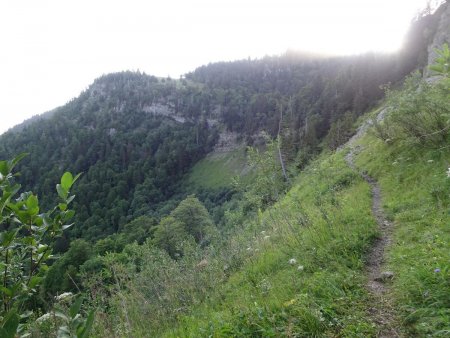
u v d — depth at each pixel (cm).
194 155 16900
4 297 206
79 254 3634
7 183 212
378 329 410
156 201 13588
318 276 579
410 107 1263
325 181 1708
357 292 504
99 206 12306
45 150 17600
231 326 484
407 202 921
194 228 5866
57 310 217
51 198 10750
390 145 1669
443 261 485
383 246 691
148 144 17862
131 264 832
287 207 1536
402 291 470
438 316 382
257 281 707
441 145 1147
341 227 806
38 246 229
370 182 1464
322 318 444
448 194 810
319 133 9144
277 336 439
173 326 611
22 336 214
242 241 1159
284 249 836
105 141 18325
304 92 12838
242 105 18362
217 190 13125
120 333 571
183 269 923
